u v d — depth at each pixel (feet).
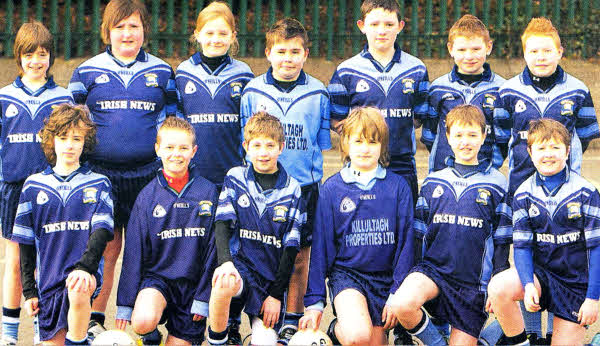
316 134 18.88
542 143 16.65
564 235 16.71
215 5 19.27
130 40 18.90
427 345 16.87
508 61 41.29
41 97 18.56
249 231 17.15
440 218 17.20
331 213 17.20
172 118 17.34
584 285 16.71
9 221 18.49
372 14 19.15
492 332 17.51
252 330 16.98
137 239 17.12
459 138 17.20
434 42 41.57
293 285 18.60
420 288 16.71
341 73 19.66
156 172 18.40
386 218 17.16
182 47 41.19
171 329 17.11
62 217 16.92
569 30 42.39
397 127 19.43
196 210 17.17
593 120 18.84
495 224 17.20
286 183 17.30
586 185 16.69
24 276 16.89
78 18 41.01
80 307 16.07
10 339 17.78
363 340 15.96
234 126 19.34
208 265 16.99
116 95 18.81
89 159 18.80
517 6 41.78
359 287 16.94
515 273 16.89
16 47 18.47
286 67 18.48
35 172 18.47
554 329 16.99
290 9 43.29
